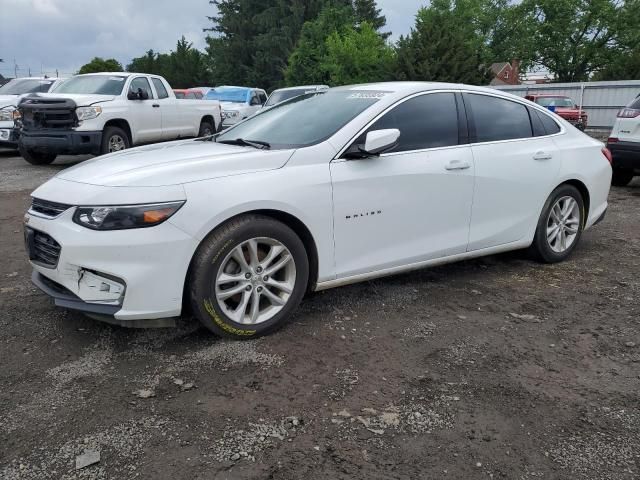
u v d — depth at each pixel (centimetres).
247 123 486
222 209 336
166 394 300
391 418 282
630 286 474
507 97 503
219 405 290
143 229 321
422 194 423
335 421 278
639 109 898
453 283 477
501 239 485
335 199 380
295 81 4175
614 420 284
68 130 1118
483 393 306
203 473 241
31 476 238
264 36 5434
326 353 347
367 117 408
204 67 6247
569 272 511
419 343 363
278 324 370
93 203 328
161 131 1330
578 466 250
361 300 433
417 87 444
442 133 446
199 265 334
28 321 388
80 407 287
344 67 3472
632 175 984
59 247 337
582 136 557
